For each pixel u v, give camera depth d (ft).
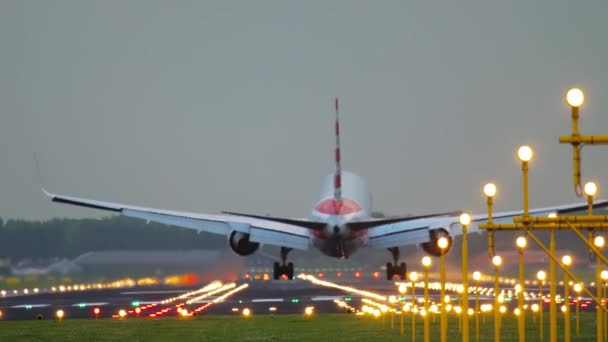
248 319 551.18
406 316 552.00
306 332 452.35
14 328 513.04
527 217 246.27
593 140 207.62
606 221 243.60
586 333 426.10
